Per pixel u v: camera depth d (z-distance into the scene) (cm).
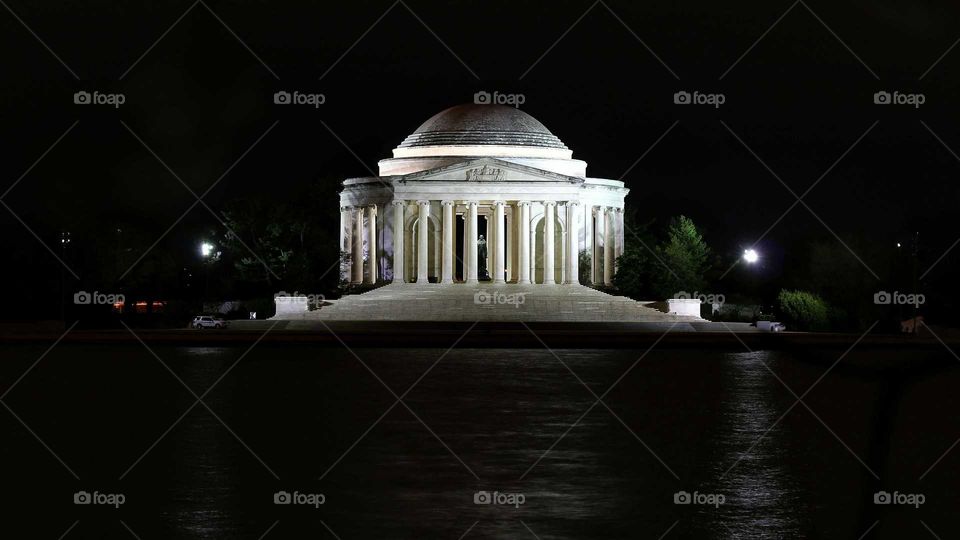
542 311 17088
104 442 6234
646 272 19600
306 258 19838
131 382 9031
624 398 8144
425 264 19488
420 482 5241
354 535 4397
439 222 19738
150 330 15625
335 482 5241
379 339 13625
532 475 5397
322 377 9431
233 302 18375
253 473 5428
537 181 19488
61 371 9888
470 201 19575
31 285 18175
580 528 4488
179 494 5019
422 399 8025
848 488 5128
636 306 17150
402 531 4444
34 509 4784
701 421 7050
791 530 4459
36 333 14988
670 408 7638
